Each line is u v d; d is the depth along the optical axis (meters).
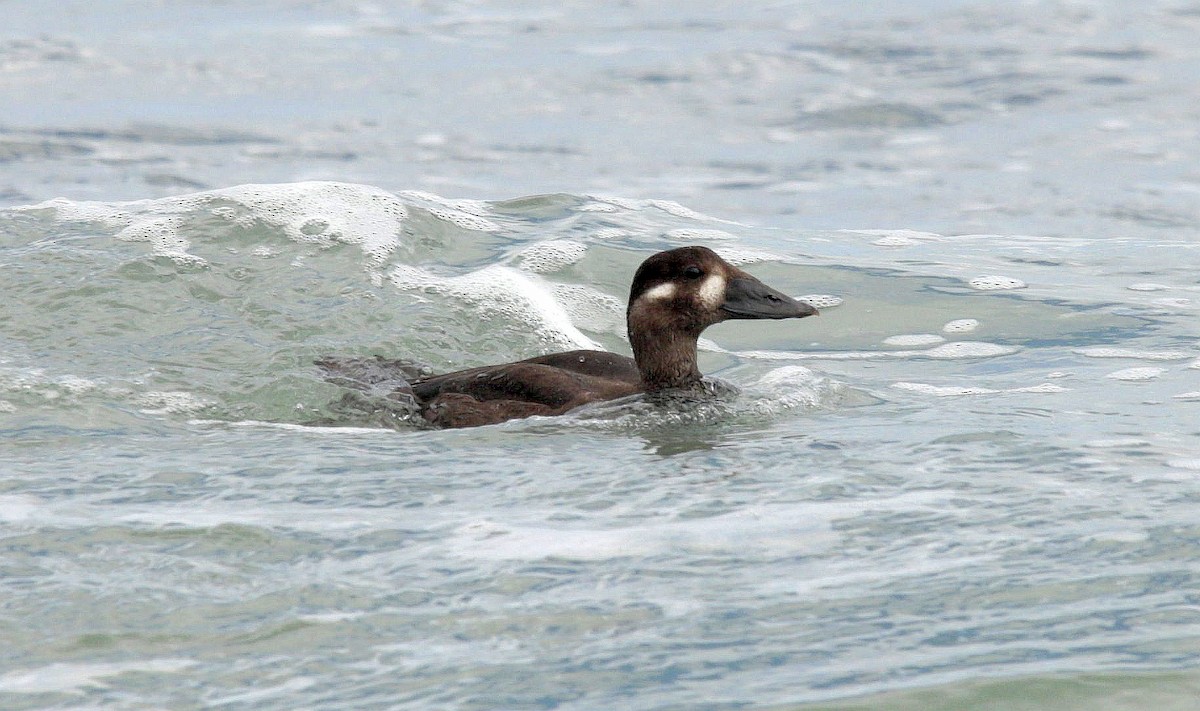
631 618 8.05
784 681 7.26
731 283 13.44
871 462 10.90
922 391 13.56
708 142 30.17
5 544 9.09
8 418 12.15
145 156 28.50
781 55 37.38
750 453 11.27
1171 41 37.88
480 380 13.23
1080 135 29.98
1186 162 27.84
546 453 11.34
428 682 7.32
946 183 26.72
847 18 41.53
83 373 13.38
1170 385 13.35
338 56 38.03
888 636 7.78
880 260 19.02
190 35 40.22
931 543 9.12
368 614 8.12
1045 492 10.02
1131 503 9.73
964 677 7.26
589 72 36.16
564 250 17.91
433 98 33.91
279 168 27.73
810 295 17.38
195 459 11.05
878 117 31.89
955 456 10.98
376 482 10.48
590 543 9.20
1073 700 7.03
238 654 7.66
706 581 8.56
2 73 35.62
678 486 10.38
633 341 13.56
